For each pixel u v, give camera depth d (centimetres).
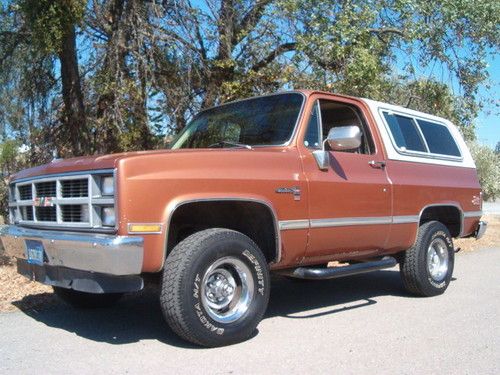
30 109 1064
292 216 527
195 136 650
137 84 943
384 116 670
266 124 586
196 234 472
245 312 486
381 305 654
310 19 995
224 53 1021
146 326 551
